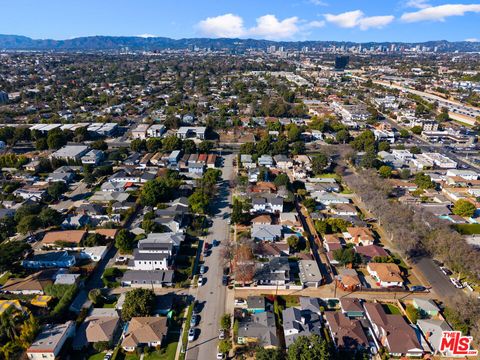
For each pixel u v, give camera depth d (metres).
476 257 99.31
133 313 82.88
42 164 175.00
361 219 133.12
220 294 94.25
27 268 103.25
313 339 68.69
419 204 142.88
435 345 77.12
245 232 121.94
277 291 95.88
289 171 181.88
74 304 87.06
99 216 131.38
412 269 105.88
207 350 76.81
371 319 83.69
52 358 72.62
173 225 122.06
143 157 190.75
